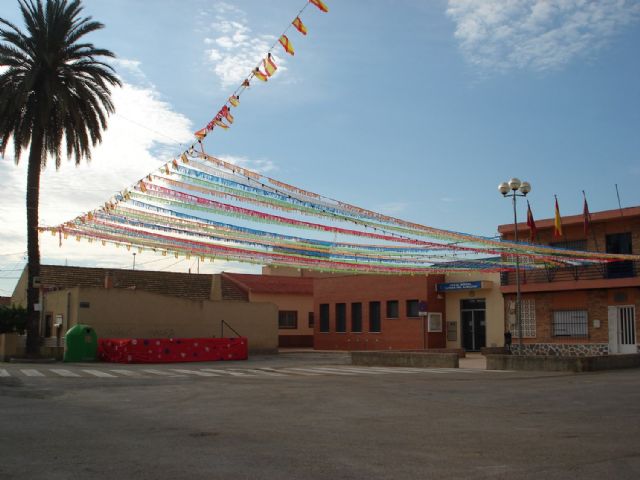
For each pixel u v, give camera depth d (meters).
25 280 38.69
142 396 13.98
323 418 10.43
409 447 7.85
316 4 9.82
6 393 14.62
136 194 16.59
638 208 28.81
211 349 30.03
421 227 19.72
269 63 11.40
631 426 9.46
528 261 28.98
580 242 31.41
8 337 29.88
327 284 43.62
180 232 18.42
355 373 20.67
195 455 7.37
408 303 38.03
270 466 6.78
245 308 37.00
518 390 14.70
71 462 7.01
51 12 26.56
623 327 29.73
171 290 42.44
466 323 36.12
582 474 6.37
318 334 43.97
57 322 32.81
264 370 22.70
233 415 10.84
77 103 27.11
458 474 6.40
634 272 29.41
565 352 31.31
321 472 6.50
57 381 17.80
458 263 28.31
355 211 17.89
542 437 8.53
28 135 26.47
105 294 32.06
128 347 27.64
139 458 7.21
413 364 23.72
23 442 8.25
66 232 19.61
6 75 25.69
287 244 19.86
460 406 11.94
